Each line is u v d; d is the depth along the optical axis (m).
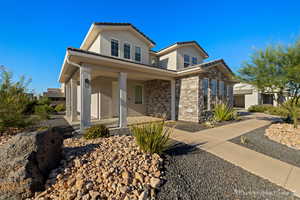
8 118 4.92
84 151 3.36
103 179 2.38
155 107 11.63
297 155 3.81
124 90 7.31
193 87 8.88
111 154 3.21
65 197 2.01
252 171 2.95
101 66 6.64
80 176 2.41
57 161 2.85
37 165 2.35
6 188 2.05
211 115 9.59
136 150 3.42
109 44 9.84
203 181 2.57
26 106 5.89
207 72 9.35
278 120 9.34
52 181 2.36
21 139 2.43
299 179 2.68
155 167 2.79
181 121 9.30
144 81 12.62
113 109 10.95
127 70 7.53
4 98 5.02
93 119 9.83
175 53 13.03
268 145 4.59
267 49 6.38
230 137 5.46
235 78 7.88
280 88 6.73
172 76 9.76
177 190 2.29
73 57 5.69
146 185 2.30
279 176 2.78
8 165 2.14
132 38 11.05
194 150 4.04
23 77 5.84
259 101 19.69
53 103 20.89
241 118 10.41
